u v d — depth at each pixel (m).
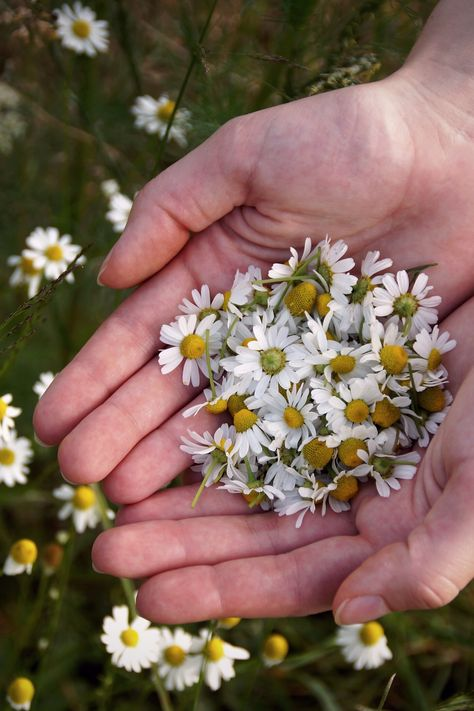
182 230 0.47
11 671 0.49
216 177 0.47
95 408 0.46
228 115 0.54
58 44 0.58
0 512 0.55
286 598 0.42
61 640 0.51
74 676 0.52
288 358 0.47
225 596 0.42
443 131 0.48
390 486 0.43
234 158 0.46
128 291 0.58
